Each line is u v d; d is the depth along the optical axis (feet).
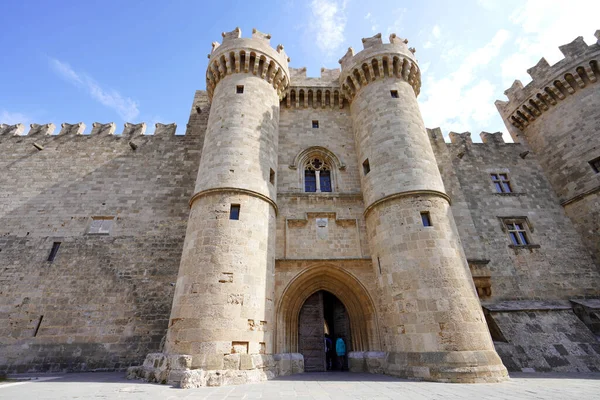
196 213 44.68
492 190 67.77
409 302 39.17
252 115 56.08
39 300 51.19
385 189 48.70
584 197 62.90
